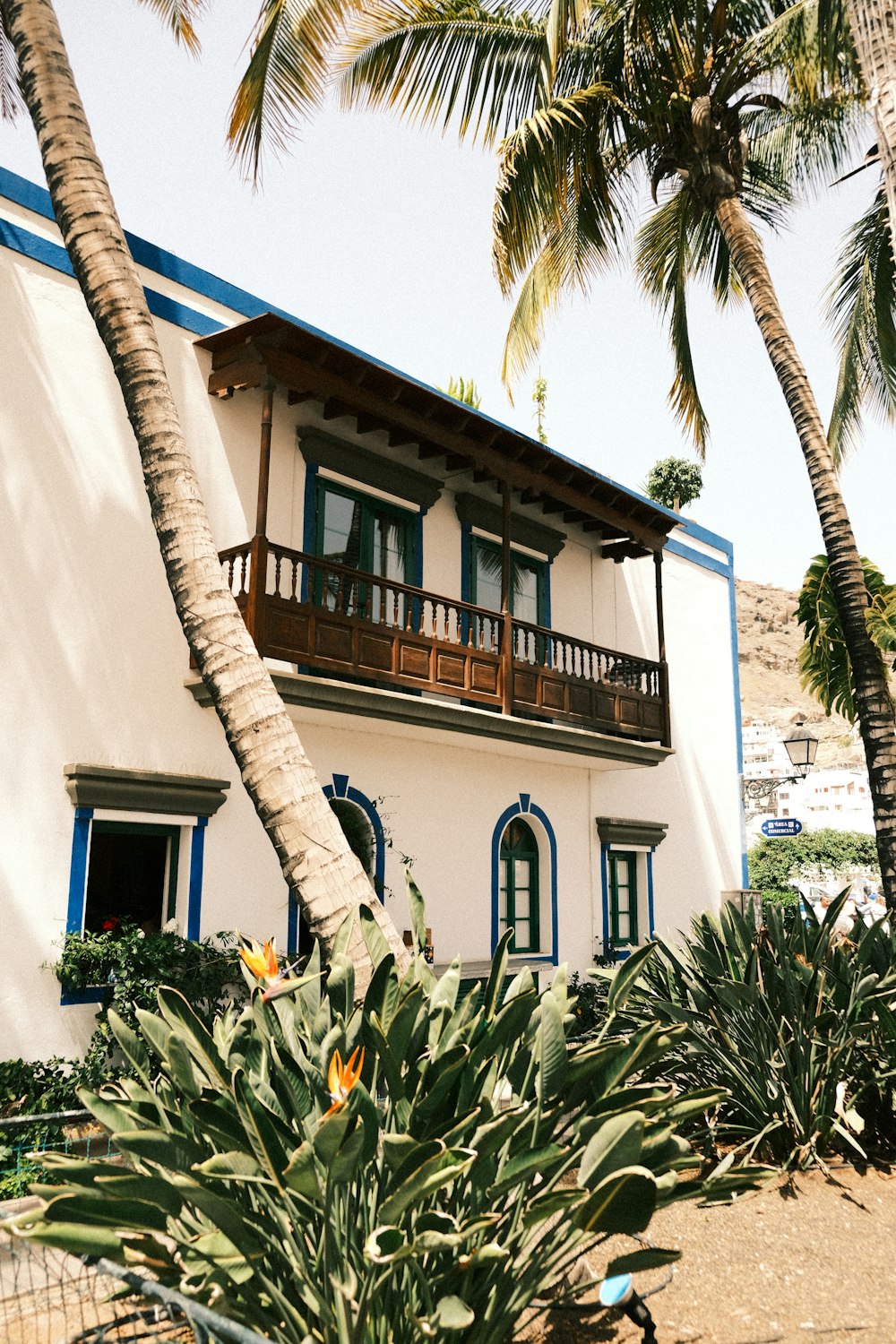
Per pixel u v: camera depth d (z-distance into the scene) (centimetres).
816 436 1153
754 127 1420
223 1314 334
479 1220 305
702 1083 754
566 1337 457
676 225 1415
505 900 1332
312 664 955
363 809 1114
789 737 1541
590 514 1377
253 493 1043
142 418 607
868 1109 750
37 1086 739
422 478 1235
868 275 1365
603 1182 309
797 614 1577
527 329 1334
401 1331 330
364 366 1014
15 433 851
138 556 923
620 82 1227
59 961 813
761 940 802
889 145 750
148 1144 325
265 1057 386
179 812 915
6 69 994
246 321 998
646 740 1498
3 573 828
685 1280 523
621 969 446
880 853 1017
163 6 991
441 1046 374
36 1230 299
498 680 1178
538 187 1141
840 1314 479
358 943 500
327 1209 310
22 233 874
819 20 1059
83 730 863
